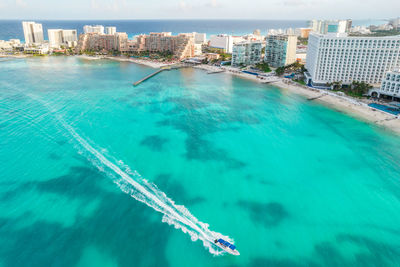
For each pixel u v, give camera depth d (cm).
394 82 16138
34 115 14112
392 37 17188
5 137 11538
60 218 7269
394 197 8456
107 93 18812
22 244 6488
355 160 10450
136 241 6650
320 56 19262
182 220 7338
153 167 9731
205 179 9144
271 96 18650
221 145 11494
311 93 19150
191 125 13488
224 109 15900
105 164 9775
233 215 7600
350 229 7219
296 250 6581
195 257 6291
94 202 7856
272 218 7531
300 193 8588
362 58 18300
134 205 7788
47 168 9406
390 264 6247
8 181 8675
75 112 14750
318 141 11944
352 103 16712
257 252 6500
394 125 13462
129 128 12912
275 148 11319
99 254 6300
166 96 18488
